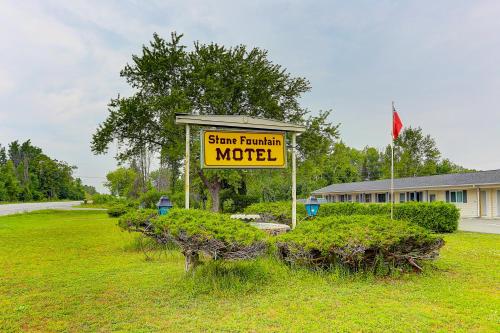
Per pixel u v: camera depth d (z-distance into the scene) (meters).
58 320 3.80
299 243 5.64
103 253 8.47
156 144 22.06
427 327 3.47
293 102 22.86
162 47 20.61
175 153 19.48
